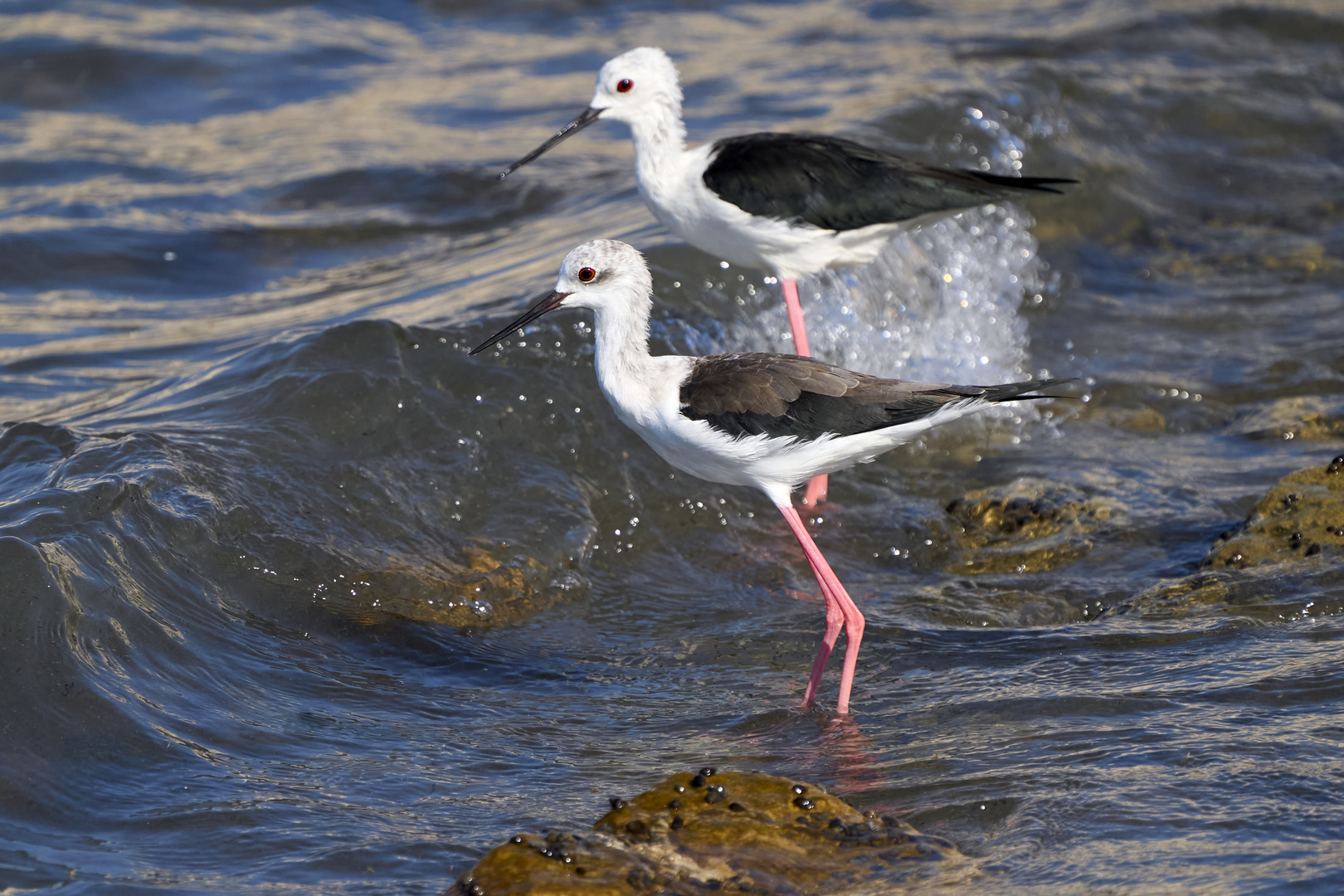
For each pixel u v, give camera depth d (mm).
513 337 12711
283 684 8812
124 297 15719
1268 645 9164
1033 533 11781
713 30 25312
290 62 22922
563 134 13516
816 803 7023
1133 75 21844
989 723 8398
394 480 11148
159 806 7355
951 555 11648
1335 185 20422
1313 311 16625
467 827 7297
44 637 8164
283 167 19391
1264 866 6520
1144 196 19578
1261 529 10680
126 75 21656
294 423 11336
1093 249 18469
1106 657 9250
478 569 10570
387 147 20141
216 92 21734
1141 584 10625
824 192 12734
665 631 10344
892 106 18969
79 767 7582
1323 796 7203
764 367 9430
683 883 6289
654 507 12047
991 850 6828
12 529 8859
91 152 19391
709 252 13938
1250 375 14969
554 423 12180
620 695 9180
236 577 9656
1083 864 6617
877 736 8422
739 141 13156
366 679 9086
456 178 19031
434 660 9492
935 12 25906
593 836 6660
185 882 6699
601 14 26094
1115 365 15422
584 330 12992
